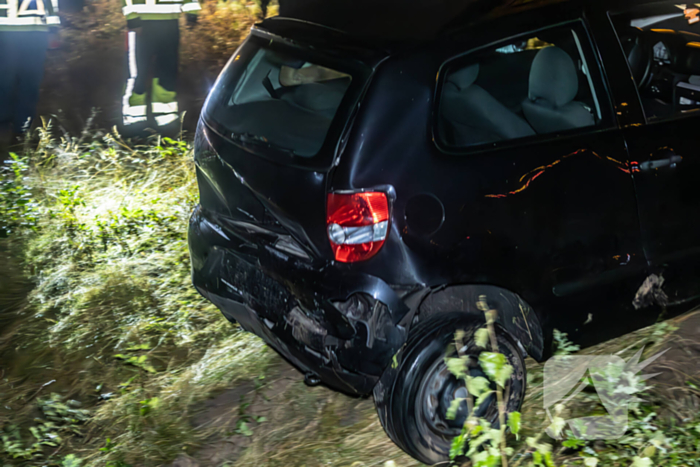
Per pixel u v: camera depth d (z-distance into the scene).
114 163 5.69
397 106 2.74
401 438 2.78
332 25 3.13
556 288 2.99
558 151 2.95
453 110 2.88
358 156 2.69
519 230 2.86
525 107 3.12
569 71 3.08
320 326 2.82
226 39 9.28
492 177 2.81
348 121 2.74
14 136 6.58
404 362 2.72
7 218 5.18
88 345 4.02
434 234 2.73
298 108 3.03
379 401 2.80
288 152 2.87
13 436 3.35
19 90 6.59
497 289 2.94
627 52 3.40
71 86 8.11
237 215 3.19
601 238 3.04
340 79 2.92
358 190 2.66
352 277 2.70
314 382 3.02
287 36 3.20
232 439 3.24
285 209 2.85
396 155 2.71
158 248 4.93
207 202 3.43
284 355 3.09
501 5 3.05
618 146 3.06
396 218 2.68
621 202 3.06
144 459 3.16
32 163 5.82
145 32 6.54
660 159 3.13
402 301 2.71
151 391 3.61
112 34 9.54
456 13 3.01
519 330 3.04
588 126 3.05
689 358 3.29
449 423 2.82
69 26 9.61
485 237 2.80
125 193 5.32
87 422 3.45
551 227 2.92
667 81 3.49
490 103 2.96
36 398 3.63
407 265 2.71
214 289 3.35
